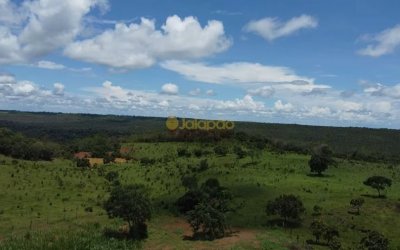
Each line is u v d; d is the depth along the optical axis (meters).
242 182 147.25
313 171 166.25
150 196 140.12
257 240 97.25
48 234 100.31
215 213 103.31
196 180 148.62
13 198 134.12
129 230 105.38
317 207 118.00
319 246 96.25
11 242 93.62
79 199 137.62
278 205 109.00
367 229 108.69
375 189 141.12
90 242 95.19
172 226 112.69
